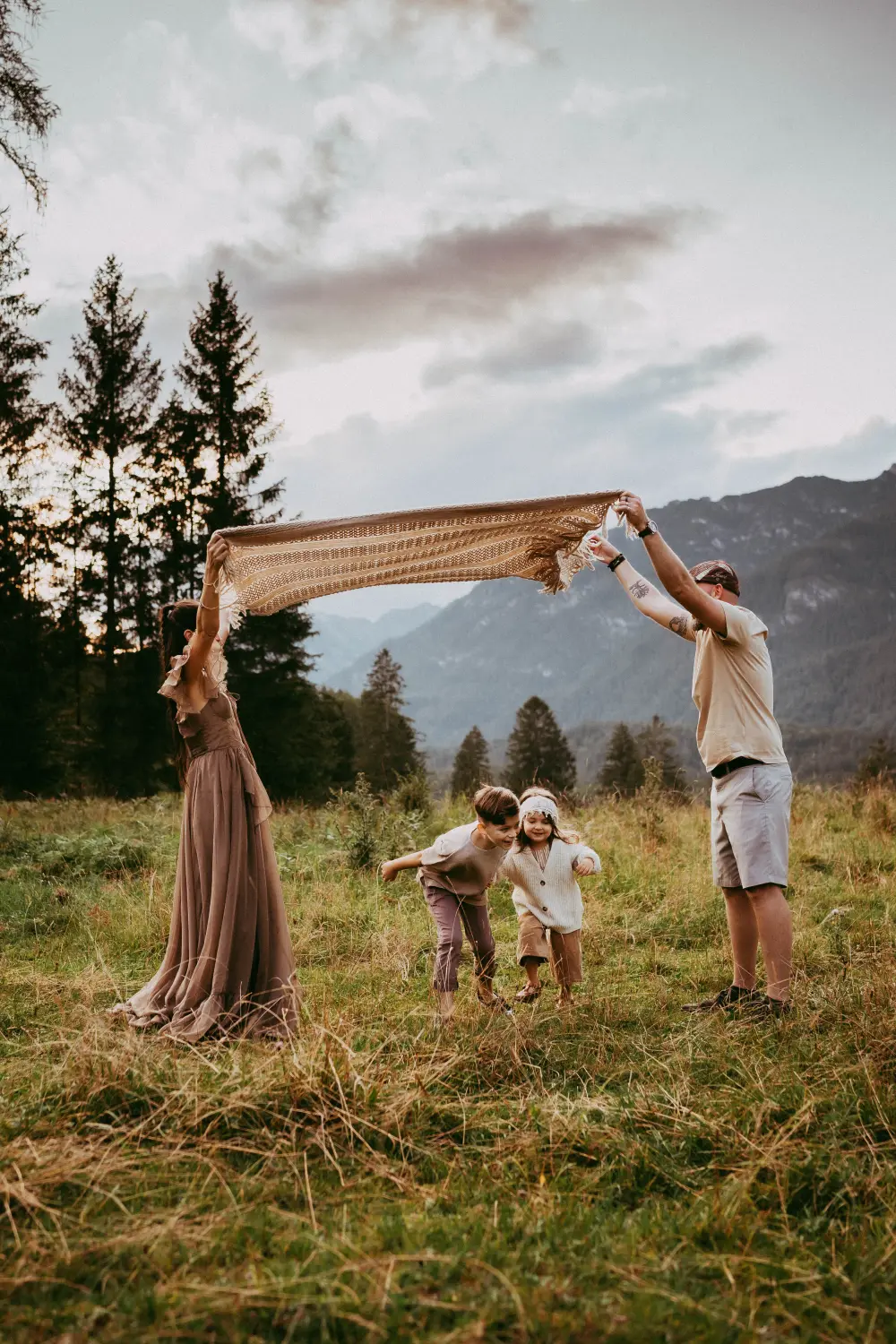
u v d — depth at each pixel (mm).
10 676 22516
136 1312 2035
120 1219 2463
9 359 21719
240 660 27656
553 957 5008
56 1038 3977
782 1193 2625
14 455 23625
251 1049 3719
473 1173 2830
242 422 28969
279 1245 2363
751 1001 4539
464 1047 3766
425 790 11977
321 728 35562
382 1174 2766
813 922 6441
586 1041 3998
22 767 22391
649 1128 3080
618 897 7289
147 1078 3205
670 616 4895
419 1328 1994
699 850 9016
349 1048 3346
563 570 4781
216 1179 2713
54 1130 2939
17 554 24016
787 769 4797
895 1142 2908
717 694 4844
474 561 4684
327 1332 1971
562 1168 2791
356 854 8492
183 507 27578
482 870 4656
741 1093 3291
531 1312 2014
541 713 73125
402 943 5848
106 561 26828
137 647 26750
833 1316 2059
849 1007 4078
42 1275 2193
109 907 6969
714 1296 2154
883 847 8914
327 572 4508
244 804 4438
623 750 68688
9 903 7113
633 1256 2301
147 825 10820
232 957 4234
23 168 13227
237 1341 1950
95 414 27125
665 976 5559
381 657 68688
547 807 4902
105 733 26109
